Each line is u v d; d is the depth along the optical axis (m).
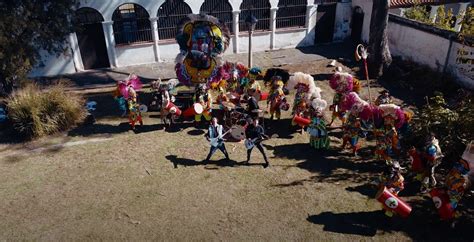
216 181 10.41
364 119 10.97
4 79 14.00
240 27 19.83
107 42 17.98
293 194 9.88
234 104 13.52
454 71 15.45
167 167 11.02
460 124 10.77
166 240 8.53
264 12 19.78
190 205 9.55
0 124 13.23
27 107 12.48
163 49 18.95
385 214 9.06
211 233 8.70
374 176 10.53
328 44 21.41
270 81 13.68
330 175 10.62
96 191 10.06
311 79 12.52
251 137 10.67
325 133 11.56
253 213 9.27
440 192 8.77
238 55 19.92
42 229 8.84
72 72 18.05
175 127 13.24
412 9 18.58
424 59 16.95
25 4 13.21
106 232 8.75
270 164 11.12
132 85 12.89
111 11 17.34
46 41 14.05
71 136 12.70
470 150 9.02
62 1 13.95
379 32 16.41
